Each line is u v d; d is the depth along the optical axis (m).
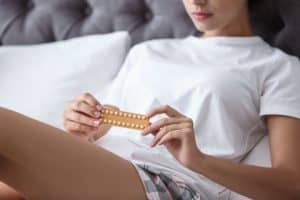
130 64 1.82
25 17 2.18
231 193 1.52
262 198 1.44
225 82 1.62
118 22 2.06
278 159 1.48
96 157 1.32
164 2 1.99
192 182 1.48
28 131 1.25
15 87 1.96
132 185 1.35
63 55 2.00
